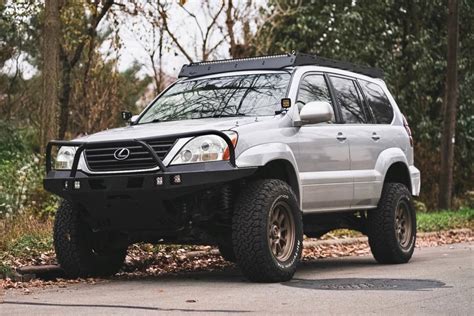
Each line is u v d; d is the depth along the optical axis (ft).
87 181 29.86
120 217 30.45
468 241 57.62
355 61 88.63
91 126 85.56
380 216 37.91
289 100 31.60
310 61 35.27
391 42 93.56
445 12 96.53
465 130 96.68
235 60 35.45
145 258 37.35
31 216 45.03
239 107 32.78
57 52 53.72
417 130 93.61
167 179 28.71
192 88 35.01
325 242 49.24
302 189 32.32
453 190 97.91
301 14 88.02
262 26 76.64
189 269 37.04
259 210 29.45
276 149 30.55
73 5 61.52
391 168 39.58
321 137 33.68
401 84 93.81
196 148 28.96
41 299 26.53
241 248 29.40
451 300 24.91
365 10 90.58
